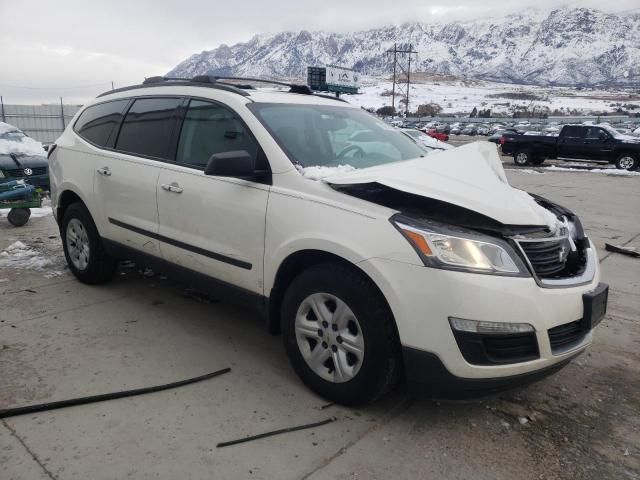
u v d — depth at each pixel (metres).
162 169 3.92
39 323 4.08
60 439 2.71
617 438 2.91
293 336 3.21
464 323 2.59
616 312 4.84
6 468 2.49
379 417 2.99
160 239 3.94
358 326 2.86
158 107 4.21
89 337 3.87
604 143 21.44
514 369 2.68
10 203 7.27
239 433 2.80
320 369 3.11
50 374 3.33
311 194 3.08
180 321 4.20
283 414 2.98
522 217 2.82
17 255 5.88
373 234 2.78
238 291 3.49
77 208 4.78
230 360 3.59
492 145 3.64
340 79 56.84
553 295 2.76
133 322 4.14
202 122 3.82
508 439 2.86
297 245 3.04
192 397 3.12
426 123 85.94
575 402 3.27
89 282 4.90
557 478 2.58
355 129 3.98
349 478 2.51
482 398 2.77
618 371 3.70
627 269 6.22
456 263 2.62
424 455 2.70
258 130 3.43
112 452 2.62
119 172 4.25
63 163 4.92
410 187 2.88
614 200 12.16
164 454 2.62
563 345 2.88
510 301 2.62
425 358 2.68
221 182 3.50
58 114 30.73
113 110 4.67
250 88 4.11
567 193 13.38
